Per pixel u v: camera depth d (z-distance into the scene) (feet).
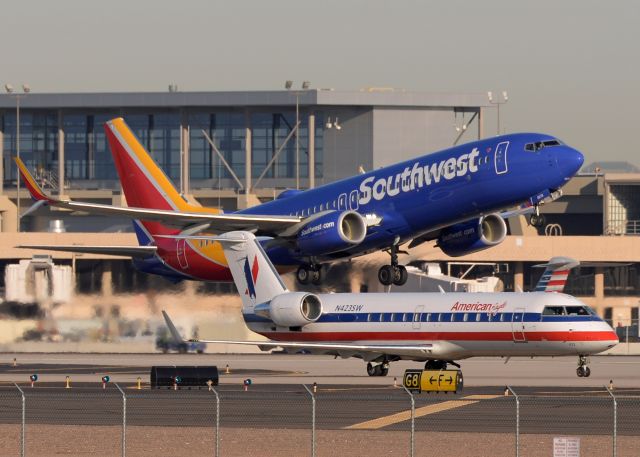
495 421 485.15
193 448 433.07
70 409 526.98
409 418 496.64
